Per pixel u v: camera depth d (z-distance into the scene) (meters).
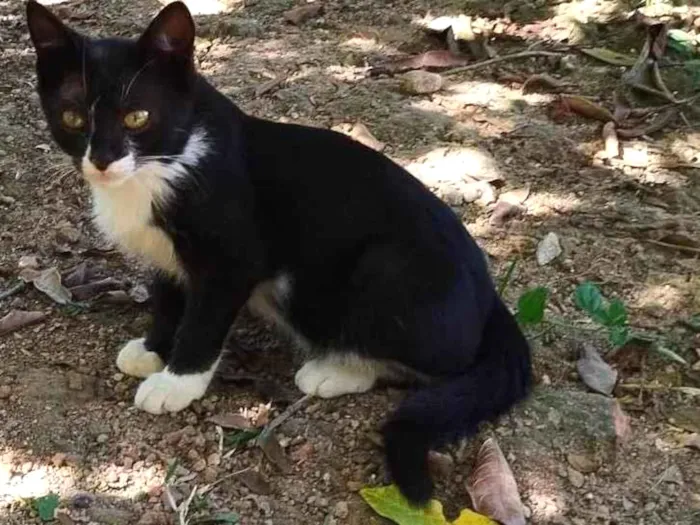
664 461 0.76
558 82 1.16
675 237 0.95
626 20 1.25
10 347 0.84
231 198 0.77
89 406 0.79
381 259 0.77
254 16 1.30
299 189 0.79
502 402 0.77
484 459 0.75
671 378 0.83
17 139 1.09
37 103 1.14
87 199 1.01
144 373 0.82
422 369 0.78
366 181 0.80
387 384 0.81
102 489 0.74
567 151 1.06
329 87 1.15
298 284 0.81
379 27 1.28
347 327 0.80
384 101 1.13
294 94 1.14
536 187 1.02
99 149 0.73
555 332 0.87
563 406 0.79
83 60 0.73
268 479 0.75
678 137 1.08
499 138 1.08
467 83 1.16
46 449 0.76
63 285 0.91
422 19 1.29
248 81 1.16
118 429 0.77
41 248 0.95
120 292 0.90
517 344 0.80
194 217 0.77
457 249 0.79
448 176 1.03
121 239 0.81
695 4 1.27
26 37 1.28
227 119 0.78
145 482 0.74
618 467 0.76
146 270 0.90
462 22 1.26
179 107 0.75
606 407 0.79
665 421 0.80
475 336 0.79
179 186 0.76
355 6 1.32
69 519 0.71
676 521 0.73
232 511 0.72
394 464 0.72
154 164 0.75
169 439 0.77
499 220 0.98
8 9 1.35
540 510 0.73
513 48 1.22
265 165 0.79
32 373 0.81
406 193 0.80
